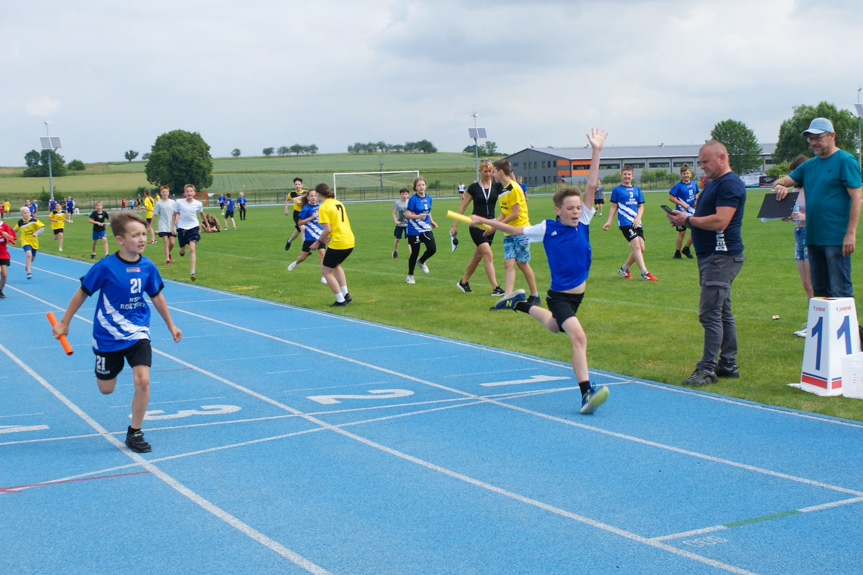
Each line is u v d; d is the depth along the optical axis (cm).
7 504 461
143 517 439
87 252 2603
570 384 735
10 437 600
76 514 445
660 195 6219
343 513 440
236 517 437
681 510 434
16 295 1516
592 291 1312
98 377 576
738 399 668
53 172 13175
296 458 537
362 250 2311
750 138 10419
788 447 541
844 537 395
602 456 530
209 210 6353
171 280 1686
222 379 782
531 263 1859
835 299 675
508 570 367
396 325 1073
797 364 782
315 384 754
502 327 1038
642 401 669
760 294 1236
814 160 764
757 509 433
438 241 2598
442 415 637
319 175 12938
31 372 834
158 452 556
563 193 633
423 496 464
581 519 425
